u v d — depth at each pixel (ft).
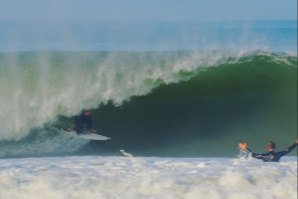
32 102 237.25
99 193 124.06
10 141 211.00
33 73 249.14
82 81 255.29
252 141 263.90
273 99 281.13
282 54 288.30
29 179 130.62
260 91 280.72
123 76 262.47
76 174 136.15
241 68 286.25
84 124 232.94
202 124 263.49
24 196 121.80
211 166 148.25
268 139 267.39
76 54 265.54
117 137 240.12
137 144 242.58
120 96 256.93
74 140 220.02
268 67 285.02
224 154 247.91
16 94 240.12
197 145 253.03
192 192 126.00
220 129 264.11
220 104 273.95
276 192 128.88
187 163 150.61
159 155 241.96
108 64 264.31
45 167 143.23
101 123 244.83
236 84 280.72
